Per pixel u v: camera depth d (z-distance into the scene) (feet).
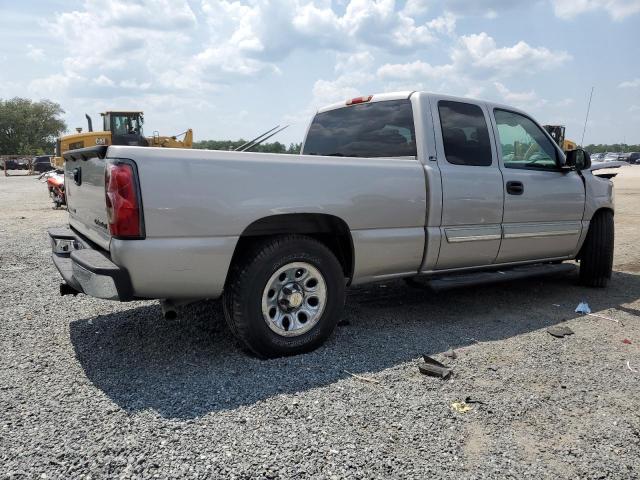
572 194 18.43
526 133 17.84
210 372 11.52
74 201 14.38
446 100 15.65
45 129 348.59
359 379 11.22
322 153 18.13
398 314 16.28
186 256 11.00
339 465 8.04
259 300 11.93
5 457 8.11
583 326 15.21
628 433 9.15
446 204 14.83
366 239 13.48
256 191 11.71
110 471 7.81
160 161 10.71
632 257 26.50
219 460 8.11
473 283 15.65
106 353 12.60
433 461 8.22
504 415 9.72
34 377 11.14
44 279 20.43
